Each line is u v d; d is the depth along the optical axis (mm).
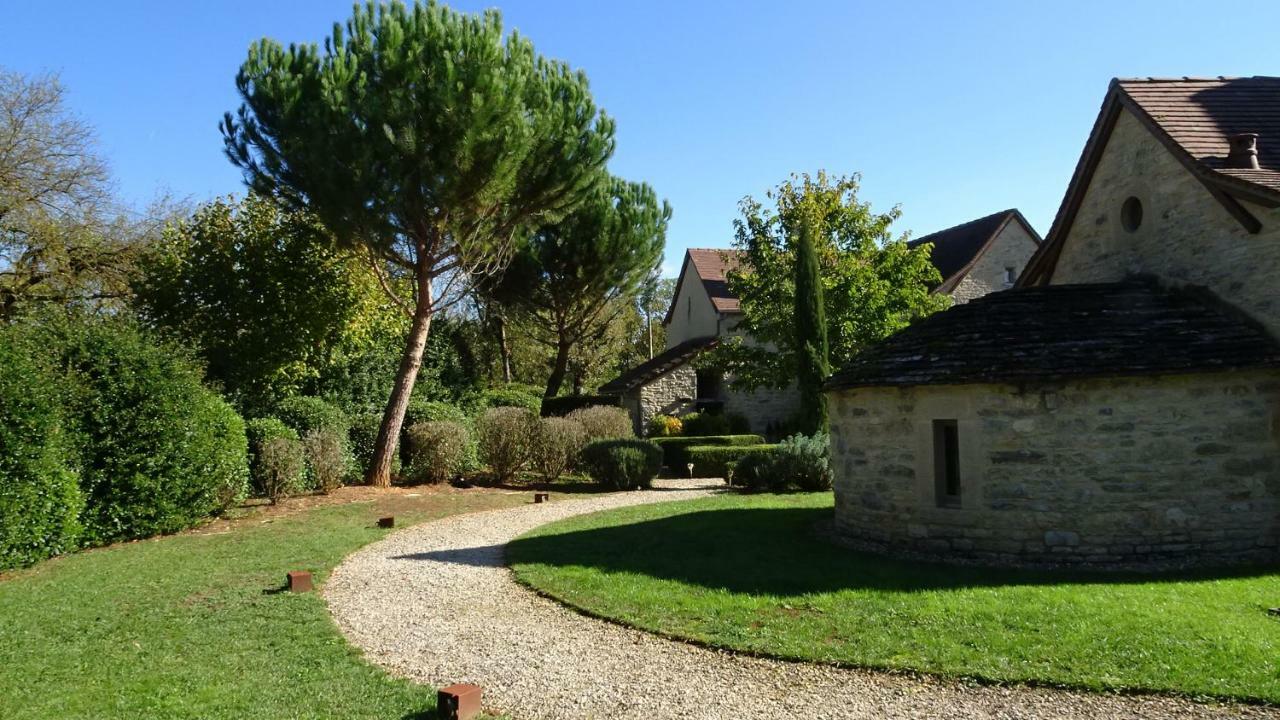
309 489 15727
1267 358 8500
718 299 30500
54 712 4941
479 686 5098
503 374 37000
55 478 10078
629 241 28000
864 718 4836
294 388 18234
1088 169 12125
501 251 18625
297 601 7836
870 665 5668
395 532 12273
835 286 21391
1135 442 8562
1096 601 6840
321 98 14789
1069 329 9344
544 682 5590
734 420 27844
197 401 12305
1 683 5484
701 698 5223
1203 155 9828
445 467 18062
